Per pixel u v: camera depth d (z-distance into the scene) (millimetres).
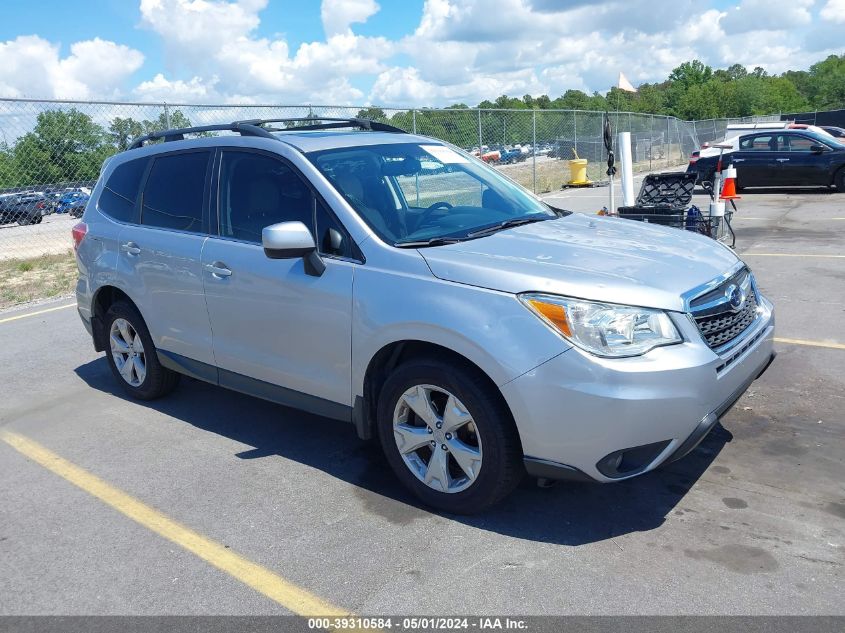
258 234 4258
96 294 5457
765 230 11977
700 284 3393
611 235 4020
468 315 3291
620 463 3229
